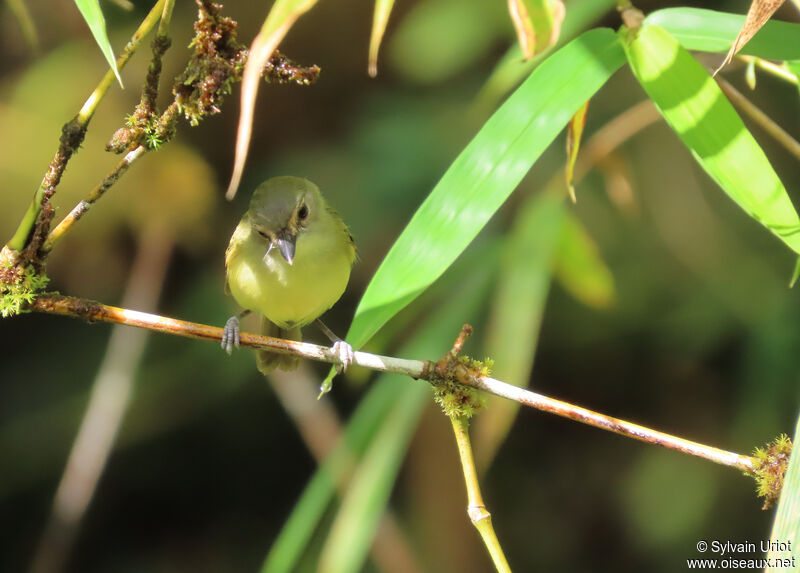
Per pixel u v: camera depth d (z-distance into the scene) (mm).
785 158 11680
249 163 13023
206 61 4531
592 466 12938
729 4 11898
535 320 7809
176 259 12688
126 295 12070
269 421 13180
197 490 13562
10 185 11578
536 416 13094
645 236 11719
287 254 7121
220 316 12062
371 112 12703
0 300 4957
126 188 12086
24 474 12727
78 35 12461
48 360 13016
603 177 11734
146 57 12266
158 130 4809
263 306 7668
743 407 10867
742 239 11539
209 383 12398
